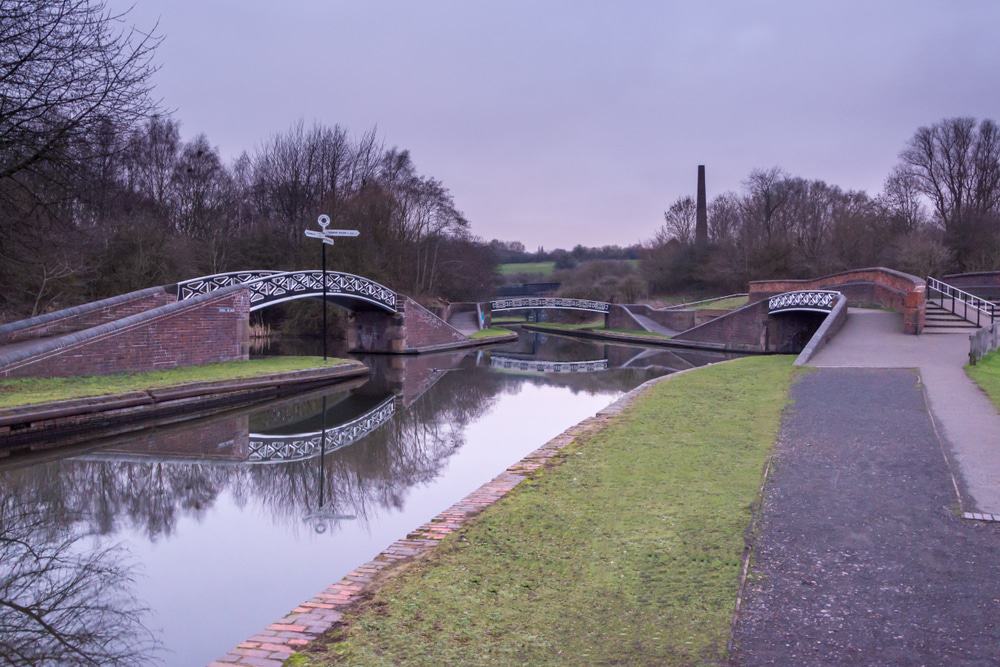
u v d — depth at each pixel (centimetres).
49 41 1458
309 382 2406
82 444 1570
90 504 1148
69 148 1529
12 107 1434
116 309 2419
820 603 504
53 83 1472
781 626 471
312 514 1070
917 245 4441
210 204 4903
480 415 1950
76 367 1905
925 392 1363
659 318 5584
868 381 1535
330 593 534
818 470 848
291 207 5481
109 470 1370
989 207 5144
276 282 2888
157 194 4753
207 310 2380
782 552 598
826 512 696
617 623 477
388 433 1709
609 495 768
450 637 459
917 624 473
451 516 713
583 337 5834
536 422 1842
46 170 1589
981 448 930
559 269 10612
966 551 597
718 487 785
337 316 4653
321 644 452
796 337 3838
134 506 1139
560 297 7169
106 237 3362
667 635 459
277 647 448
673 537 633
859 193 6169
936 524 661
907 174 5456
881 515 687
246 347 2569
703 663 423
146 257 3500
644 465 891
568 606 504
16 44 1425
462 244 6506
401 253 5556
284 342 4584
